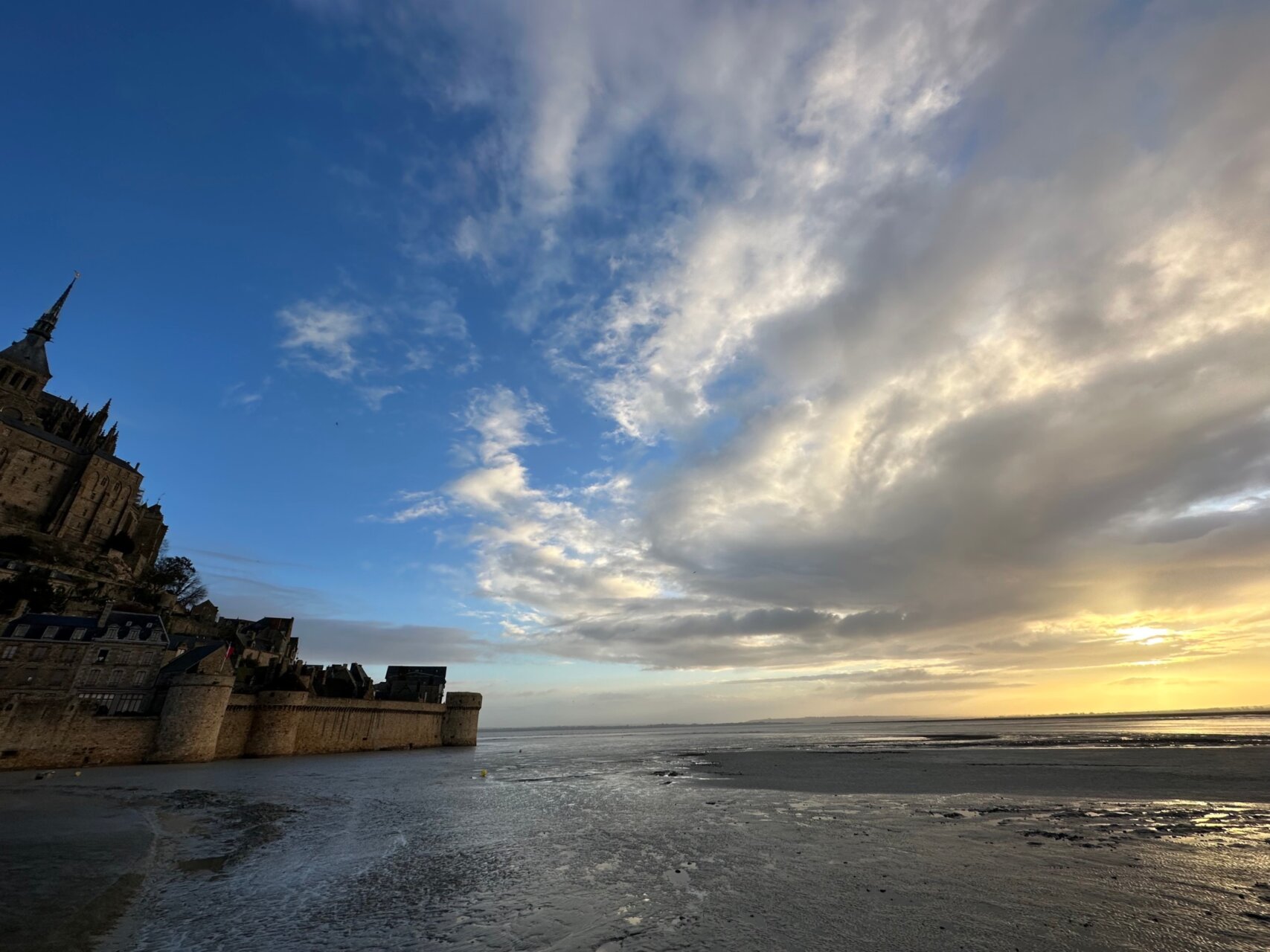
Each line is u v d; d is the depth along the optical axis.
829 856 23.91
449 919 17.14
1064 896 17.97
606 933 15.81
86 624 63.31
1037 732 163.25
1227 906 16.91
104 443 110.69
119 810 34.34
